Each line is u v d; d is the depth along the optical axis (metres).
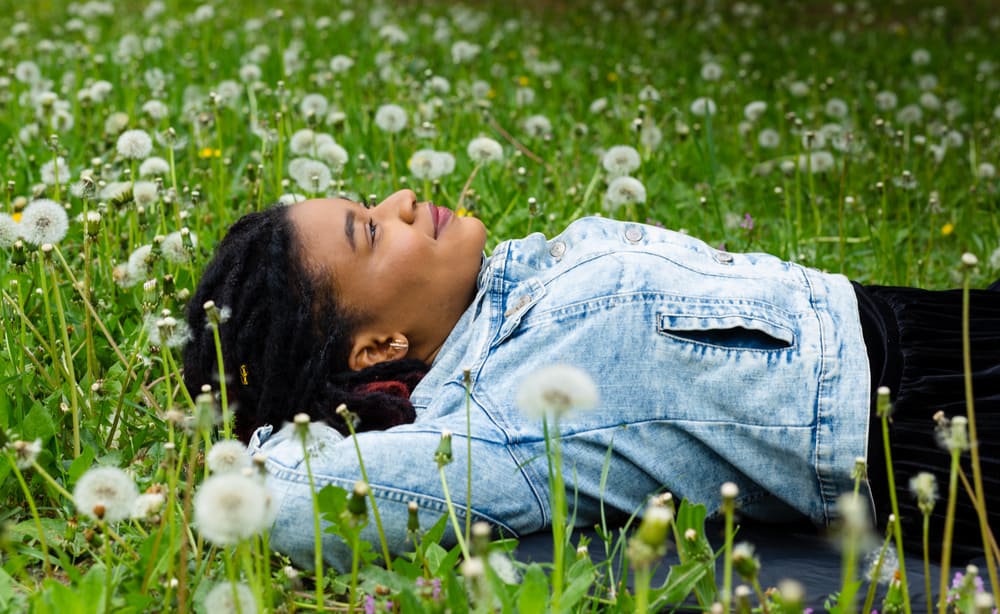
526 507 2.21
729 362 2.29
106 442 2.58
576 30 9.25
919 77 7.11
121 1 9.88
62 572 2.17
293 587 1.96
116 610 1.84
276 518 2.10
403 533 2.14
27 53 7.06
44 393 2.72
